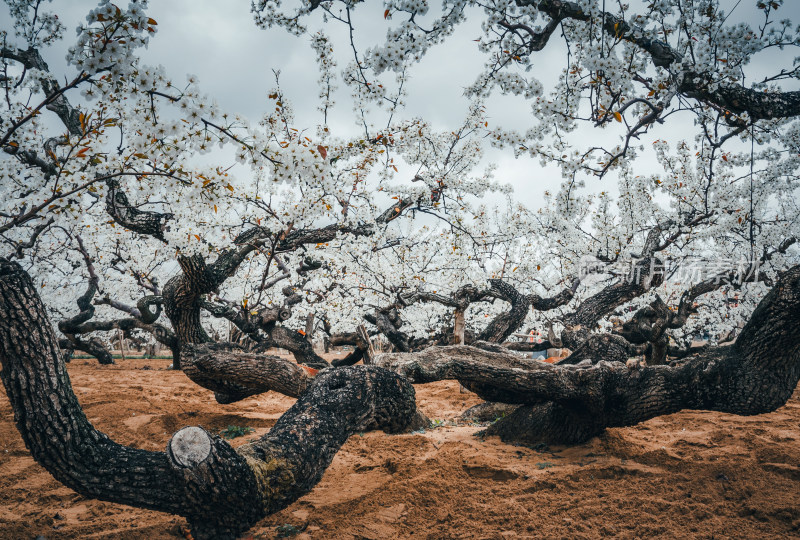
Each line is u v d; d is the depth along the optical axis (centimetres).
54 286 1423
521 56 364
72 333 1367
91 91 243
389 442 574
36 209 299
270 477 321
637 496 404
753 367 442
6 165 319
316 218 582
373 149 676
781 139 536
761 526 352
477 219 887
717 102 370
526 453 532
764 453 498
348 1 331
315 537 348
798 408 766
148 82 238
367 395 423
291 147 272
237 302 1128
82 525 363
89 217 874
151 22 211
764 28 319
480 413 760
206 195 325
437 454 522
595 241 917
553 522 365
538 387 513
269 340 1195
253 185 717
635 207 890
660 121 336
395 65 334
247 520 314
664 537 339
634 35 337
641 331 994
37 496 425
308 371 674
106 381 1137
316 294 1079
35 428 286
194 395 955
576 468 465
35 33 360
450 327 1359
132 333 1675
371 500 409
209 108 252
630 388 509
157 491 295
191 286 641
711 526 352
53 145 429
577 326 835
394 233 867
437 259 1079
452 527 363
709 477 439
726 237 910
